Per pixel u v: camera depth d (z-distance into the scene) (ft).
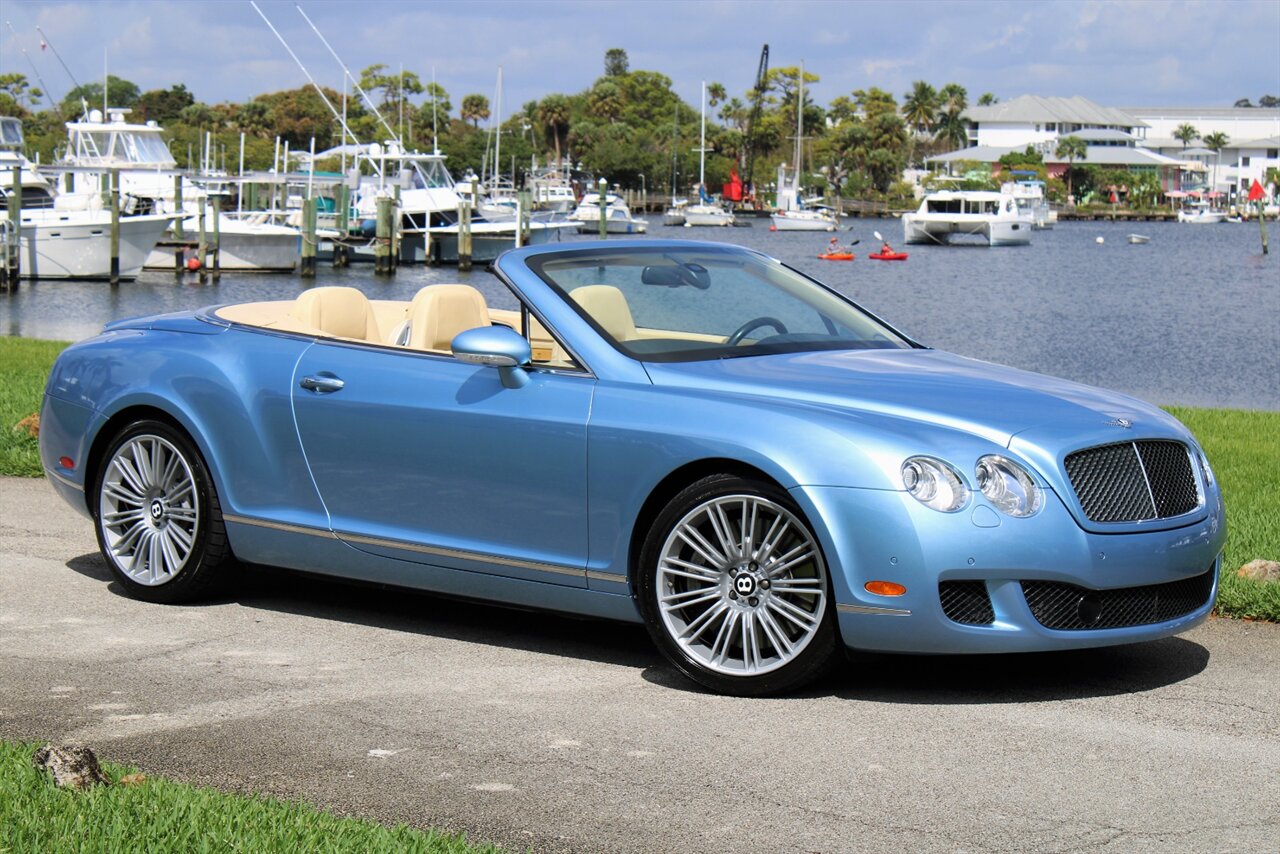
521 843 11.55
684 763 13.35
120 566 19.77
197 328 19.94
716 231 358.02
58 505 25.94
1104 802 12.39
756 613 15.43
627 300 17.71
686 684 16.01
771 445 15.11
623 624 18.65
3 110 436.76
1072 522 14.74
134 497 19.71
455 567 17.33
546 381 16.72
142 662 16.65
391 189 187.32
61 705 14.98
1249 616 18.90
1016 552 14.51
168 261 173.58
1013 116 610.24
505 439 16.71
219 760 13.38
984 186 503.61
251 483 18.76
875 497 14.62
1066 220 525.75
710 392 16.01
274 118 533.14
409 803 12.36
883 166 545.03
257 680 15.98
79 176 172.24
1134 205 549.95
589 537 16.30
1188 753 13.62
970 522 14.49
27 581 20.54
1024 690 15.66
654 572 15.84
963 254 266.98
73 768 12.15
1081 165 562.66
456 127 550.36
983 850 11.39
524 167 469.57
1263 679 16.15
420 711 14.90
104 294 143.33
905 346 18.69
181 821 11.12
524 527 16.74
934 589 14.49
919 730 14.32
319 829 11.10
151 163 173.68
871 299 154.30
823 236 337.52
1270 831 11.76
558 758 13.50
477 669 16.53
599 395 16.33
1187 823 11.92
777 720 14.65
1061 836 11.66
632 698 15.43
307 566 18.58
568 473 16.31
